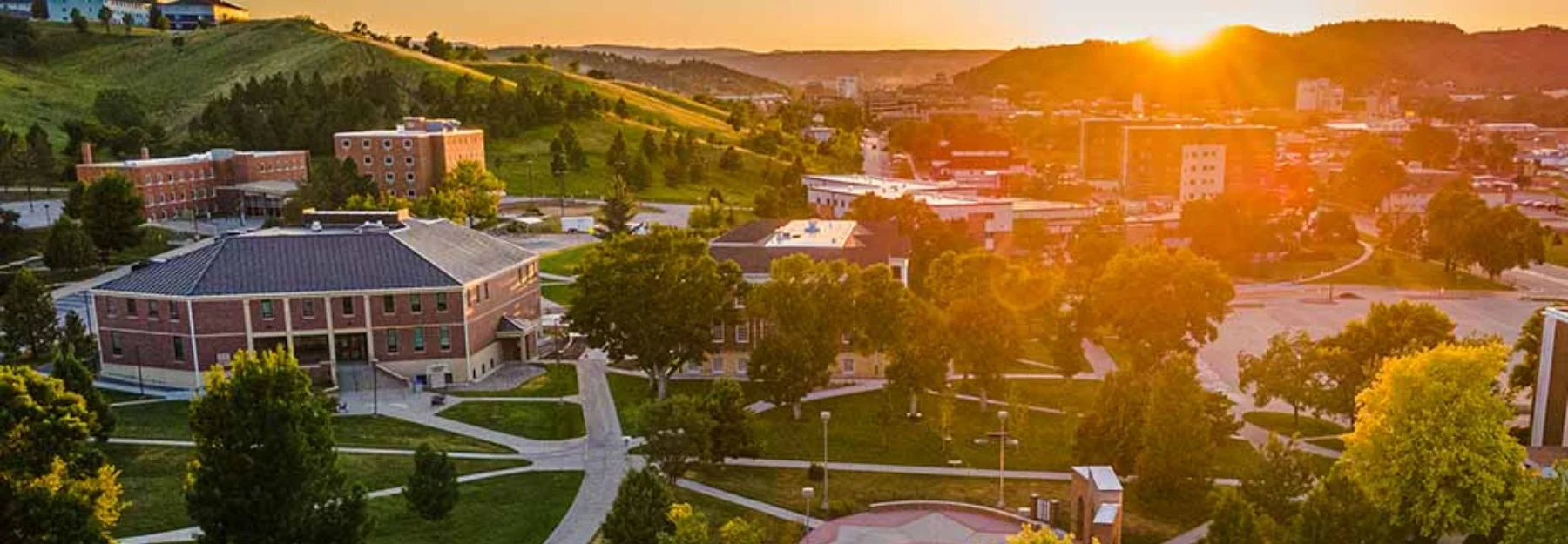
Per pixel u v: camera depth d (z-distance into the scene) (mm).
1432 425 60656
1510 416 61312
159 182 188750
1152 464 72062
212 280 97750
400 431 87062
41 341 104688
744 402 80938
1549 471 67938
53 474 47750
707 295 97125
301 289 98562
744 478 78375
